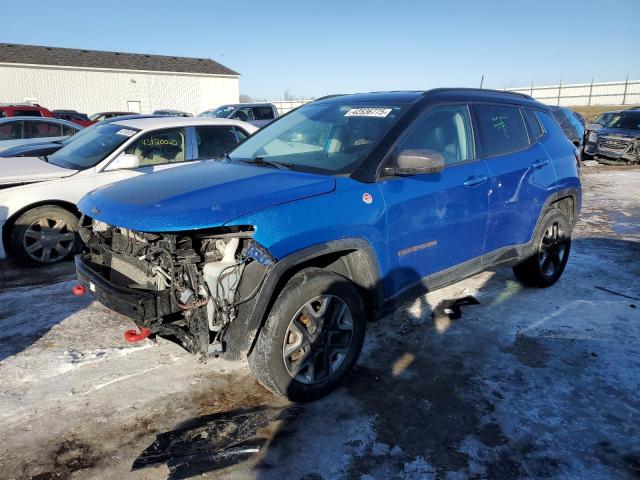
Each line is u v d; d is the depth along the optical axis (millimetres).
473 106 4109
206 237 2725
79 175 5793
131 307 2758
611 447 2754
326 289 3004
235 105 16750
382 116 3658
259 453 2678
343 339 3215
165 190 3076
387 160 3357
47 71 32250
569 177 4906
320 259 3295
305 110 4383
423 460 2648
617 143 15719
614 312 4477
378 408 3082
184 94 37781
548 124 4953
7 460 2631
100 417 2984
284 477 2518
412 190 3422
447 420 2973
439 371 3506
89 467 2582
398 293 3469
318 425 2914
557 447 2750
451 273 3863
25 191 5492
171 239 2705
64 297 4766
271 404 3123
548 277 4996
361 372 3482
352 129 3664
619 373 3484
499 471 2574
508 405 3119
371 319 3406
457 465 2615
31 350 3746
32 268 5660
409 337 3988
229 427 2887
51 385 3303
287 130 4145
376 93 4207
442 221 3635
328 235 2967
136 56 37312
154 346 3840
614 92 40406
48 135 11734
